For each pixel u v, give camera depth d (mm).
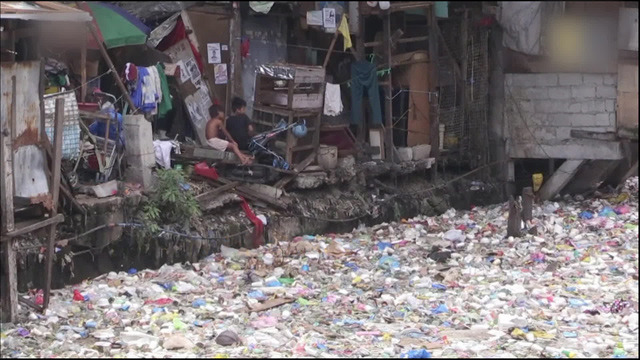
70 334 14609
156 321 15398
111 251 18016
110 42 20547
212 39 23547
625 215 26453
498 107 28641
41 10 14531
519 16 27703
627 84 27219
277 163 22719
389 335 15148
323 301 17250
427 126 27219
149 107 20969
